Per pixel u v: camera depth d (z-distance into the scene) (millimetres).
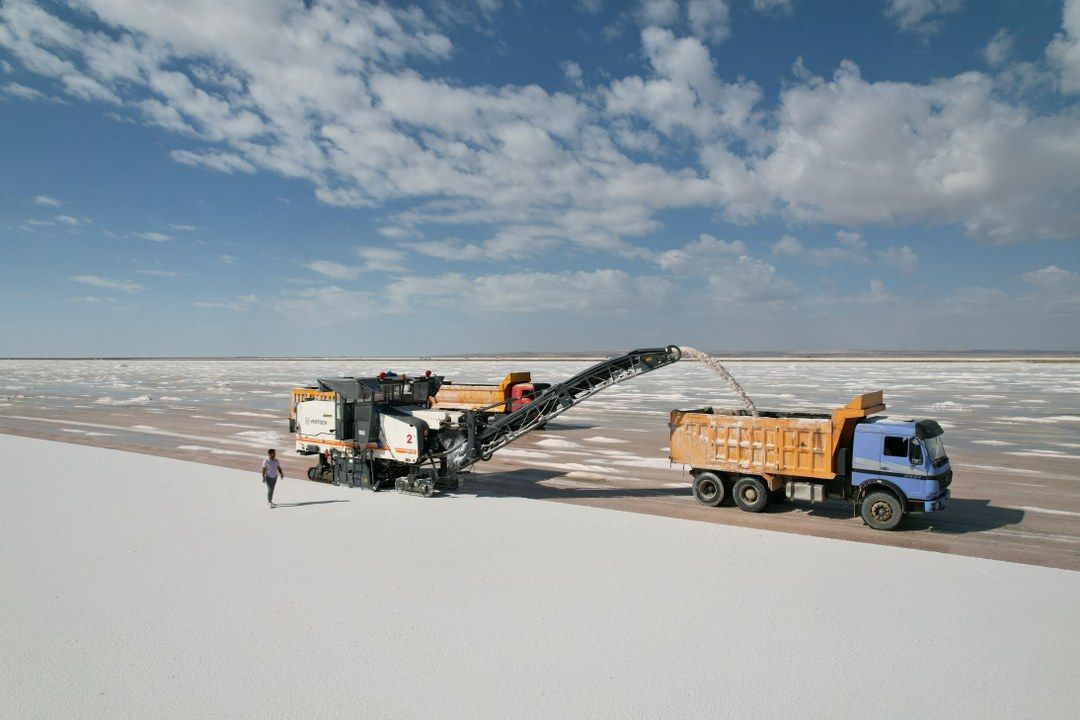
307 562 11086
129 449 25062
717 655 7684
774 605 9203
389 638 8117
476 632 8289
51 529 13195
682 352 16781
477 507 15227
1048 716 6426
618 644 7961
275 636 8188
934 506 13148
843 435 14164
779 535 12812
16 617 8789
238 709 6512
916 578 10312
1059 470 20031
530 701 6652
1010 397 46625
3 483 17922
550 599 9406
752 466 15117
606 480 19078
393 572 10578
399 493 16812
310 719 6328
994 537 13031
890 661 7559
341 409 17859
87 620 8688
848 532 13414
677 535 12797
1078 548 12281
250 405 43906
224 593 9648
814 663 7504
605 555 11477
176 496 16328
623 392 53469
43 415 37656
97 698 6734
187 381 77938
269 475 15094
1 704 6621
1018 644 8008
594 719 6320
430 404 19375
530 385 29844
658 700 6672
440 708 6520
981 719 6375
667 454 23609
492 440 17516
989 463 21219
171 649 7844
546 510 14914
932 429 13891
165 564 10984
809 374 87250
